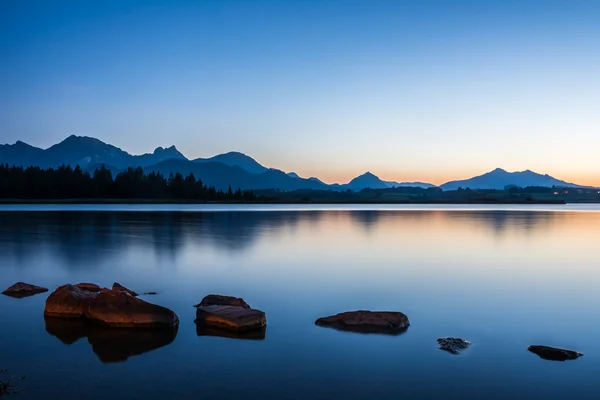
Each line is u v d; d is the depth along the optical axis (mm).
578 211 163625
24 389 12117
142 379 12734
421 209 185375
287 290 24594
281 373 13164
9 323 17703
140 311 17234
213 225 75062
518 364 13898
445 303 21734
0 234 55562
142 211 131250
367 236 57656
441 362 14023
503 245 47938
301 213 130875
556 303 21766
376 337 16266
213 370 13367
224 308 18078
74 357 14297
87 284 22562
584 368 13617
